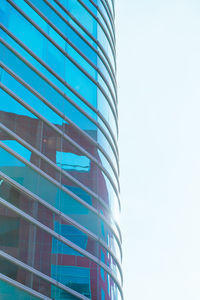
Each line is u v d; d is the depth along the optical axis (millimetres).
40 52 27000
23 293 20875
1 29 25047
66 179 25547
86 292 24016
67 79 28531
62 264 23375
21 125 23984
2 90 23703
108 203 28844
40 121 25219
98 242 26328
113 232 28719
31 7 27578
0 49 24500
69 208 25047
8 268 20672
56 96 27094
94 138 29203
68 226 24578
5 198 21719
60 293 22656
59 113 26844
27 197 22766
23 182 22828
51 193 24219
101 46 33625
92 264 25188
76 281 23703
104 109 31672
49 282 22312
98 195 27703
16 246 21359
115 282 27734
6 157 22516
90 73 31062
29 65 25875
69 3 31266
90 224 26125
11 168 22531
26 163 23359
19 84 24812
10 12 26016
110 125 32219
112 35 36875
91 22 33250
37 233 22562
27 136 24047
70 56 29516
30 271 21531
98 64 32406
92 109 30016
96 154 28891
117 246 29188
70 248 24141
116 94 35750
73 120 27828
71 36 30344
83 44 31375
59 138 26156
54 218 23859
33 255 21984
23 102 24578
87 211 26234
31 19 27219
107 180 29641
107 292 25953
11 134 23203
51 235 23297
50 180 24422
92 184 27422
